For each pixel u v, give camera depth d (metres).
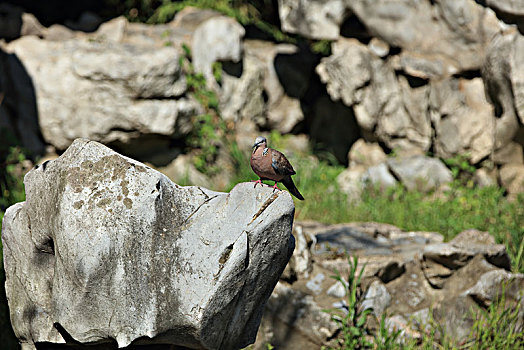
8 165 14.52
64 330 5.32
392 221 13.05
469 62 14.73
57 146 15.28
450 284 8.91
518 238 11.26
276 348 8.55
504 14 13.18
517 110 13.23
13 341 8.05
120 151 15.61
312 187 15.23
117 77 14.75
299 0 15.87
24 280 5.72
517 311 8.43
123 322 5.13
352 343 8.14
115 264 5.06
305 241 9.20
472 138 14.77
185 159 15.84
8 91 15.09
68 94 14.95
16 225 5.77
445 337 8.40
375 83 15.71
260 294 5.75
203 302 5.11
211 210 5.37
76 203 5.07
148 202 5.13
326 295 8.67
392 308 8.80
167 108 15.12
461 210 13.38
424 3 14.91
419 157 15.28
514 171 14.16
